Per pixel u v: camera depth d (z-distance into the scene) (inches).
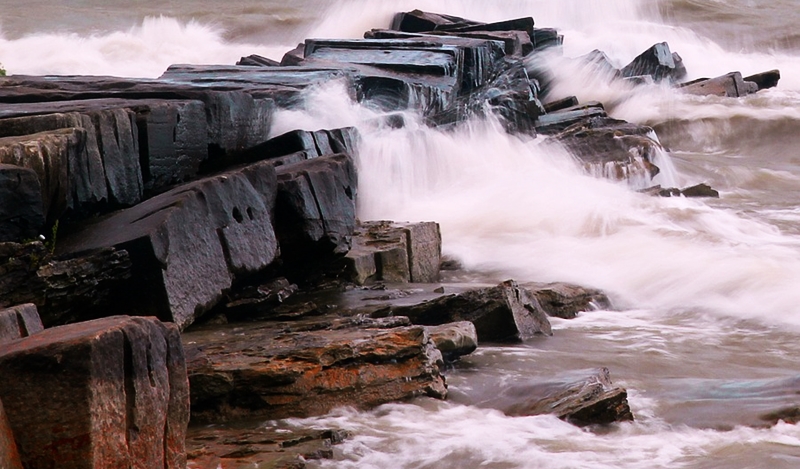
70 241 891.4
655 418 820.6
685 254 1412.4
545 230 1571.1
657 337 1107.9
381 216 1643.7
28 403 536.7
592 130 2171.5
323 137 1406.3
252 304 1006.4
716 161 2468.0
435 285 1210.6
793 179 2281.0
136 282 880.3
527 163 2007.9
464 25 3149.6
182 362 605.6
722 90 3159.5
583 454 730.8
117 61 3991.1
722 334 1133.7
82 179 972.6
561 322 1163.3
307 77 1798.7
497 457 721.0
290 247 1104.8
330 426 777.6
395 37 2726.4
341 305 1064.2
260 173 1059.3
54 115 976.9
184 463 605.3
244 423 779.4
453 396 866.8
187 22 4758.9
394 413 811.4
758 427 796.6
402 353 846.5
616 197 1790.1
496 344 1036.5
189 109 1183.6
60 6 4963.1
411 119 1962.4
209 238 952.9
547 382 877.8
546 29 3250.5
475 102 2217.0
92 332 549.0
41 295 812.0
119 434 553.9
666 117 2849.4
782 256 1416.1
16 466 532.7
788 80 3811.5
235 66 1947.6
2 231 819.4
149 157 1095.6
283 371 791.1
